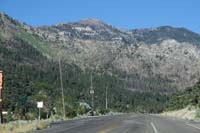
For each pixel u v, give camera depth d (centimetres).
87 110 11769
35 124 4438
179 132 3659
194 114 8644
